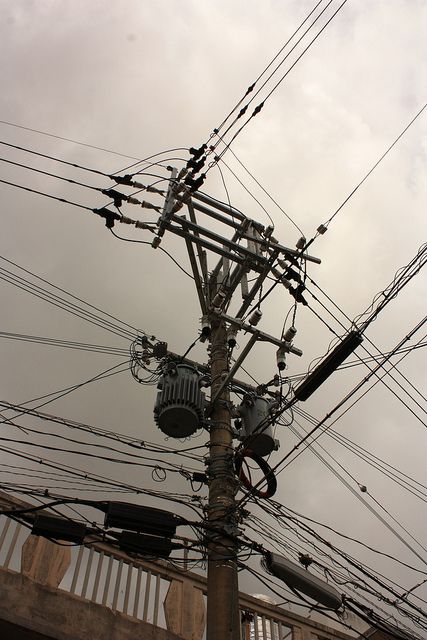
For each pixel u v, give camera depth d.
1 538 8.39
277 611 10.50
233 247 8.59
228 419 8.32
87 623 8.10
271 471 7.84
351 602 7.95
